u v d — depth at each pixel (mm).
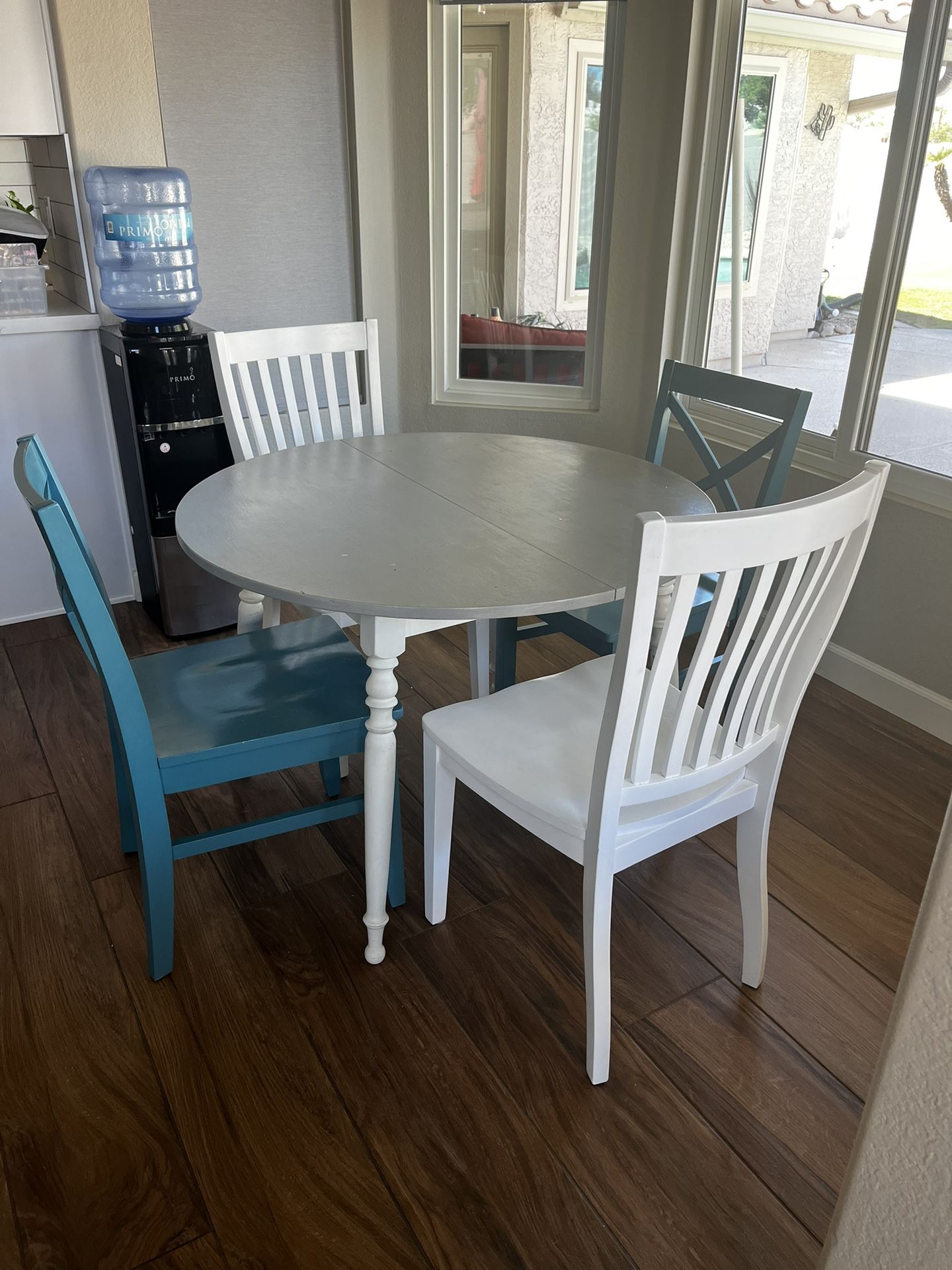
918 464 2402
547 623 2141
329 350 2371
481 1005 1629
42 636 2910
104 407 2910
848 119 2371
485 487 1892
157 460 2662
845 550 1303
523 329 3309
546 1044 1558
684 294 2918
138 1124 1415
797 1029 1589
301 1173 1346
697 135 2727
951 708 2387
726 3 2559
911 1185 600
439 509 1769
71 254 2893
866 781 2246
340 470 1993
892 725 2477
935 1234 595
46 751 2324
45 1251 1244
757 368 2814
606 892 1376
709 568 1114
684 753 1364
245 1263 1230
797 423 1983
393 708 1561
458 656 2783
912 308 2326
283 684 1725
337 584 1438
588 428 3273
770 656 1345
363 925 1808
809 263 2559
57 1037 1558
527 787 1438
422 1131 1408
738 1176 1350
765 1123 1429
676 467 3102
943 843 529
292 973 1691
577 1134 1406
